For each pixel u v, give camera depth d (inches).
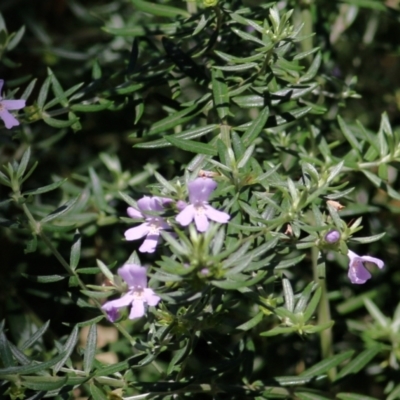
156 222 30.0
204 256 28.5
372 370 36.6
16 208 36.0
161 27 34.6
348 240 30.3
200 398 36.1
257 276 29.0
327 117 36.8
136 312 29.2
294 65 32.0
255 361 36.0
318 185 30.9
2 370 29.9
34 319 35.6
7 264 37.2
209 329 31.2
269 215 30.6
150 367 35.9
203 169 31.4
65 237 35.8
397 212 35.8
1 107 31.8
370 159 33.7
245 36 31.9
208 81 33.5
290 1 36.2
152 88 34.5
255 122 31.8
